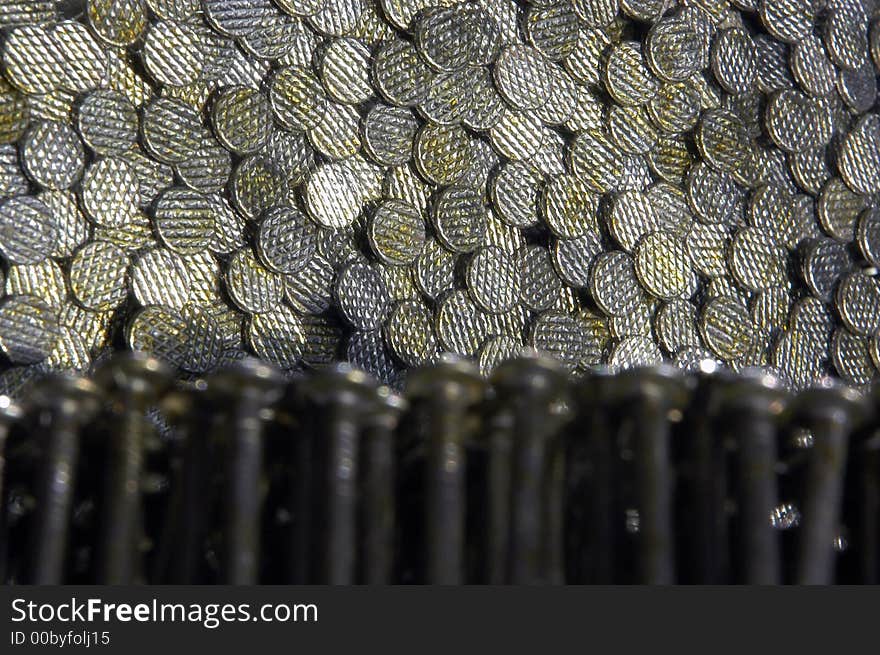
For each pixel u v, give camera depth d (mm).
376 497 728
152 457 773
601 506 745
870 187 1193
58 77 930
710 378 756
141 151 954
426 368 743
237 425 714
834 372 1146
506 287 1049
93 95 938
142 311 931
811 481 730
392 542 749
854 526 787
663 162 1125
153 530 775
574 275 1073
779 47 1188
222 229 972
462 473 750
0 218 897
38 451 710
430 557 716
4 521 739
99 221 931
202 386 746
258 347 966
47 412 708
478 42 1073
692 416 765
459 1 1077
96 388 719
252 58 1001
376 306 1007
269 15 1008
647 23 1138
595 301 1071
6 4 923
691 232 1121
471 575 771
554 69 1098
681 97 1140
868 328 1162
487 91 1071
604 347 1071
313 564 708
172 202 956
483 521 751
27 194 912
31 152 914
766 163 1163
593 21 1118
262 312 972
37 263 907
